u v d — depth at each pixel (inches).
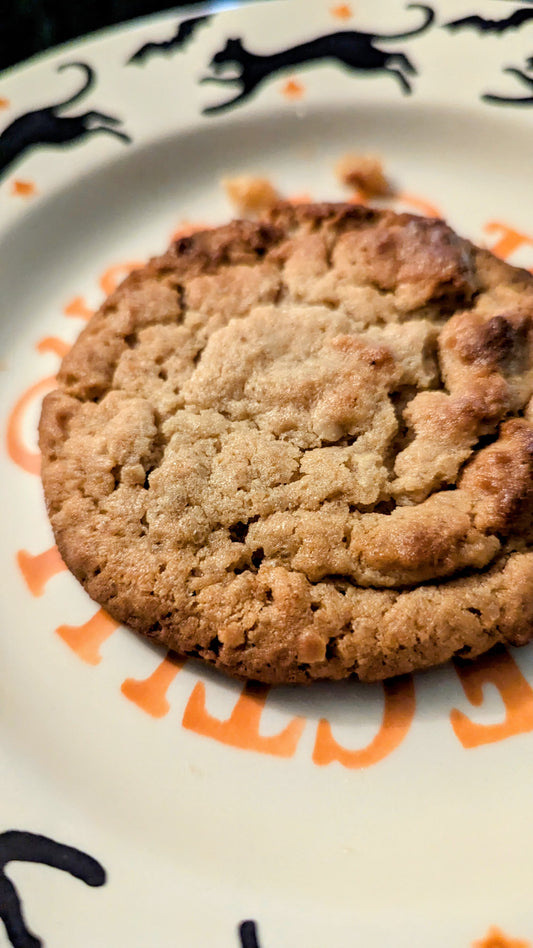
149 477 8.5
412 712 8.3
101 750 8.3
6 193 10.2
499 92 10.4
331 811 8.0
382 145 10.5
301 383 8.6
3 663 8.6
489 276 9.2
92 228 10.3
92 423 8.8
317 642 8.0
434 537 8.1
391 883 7.7
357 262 9.2
